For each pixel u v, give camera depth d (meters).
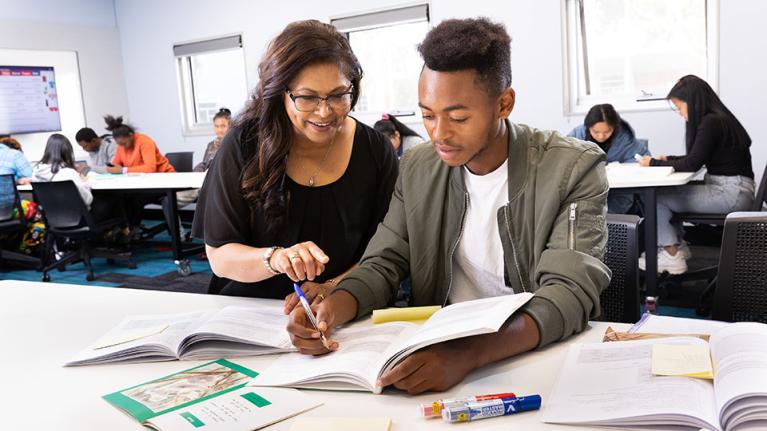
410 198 1.34
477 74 1.00
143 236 6.00
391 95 6.05
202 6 6.85
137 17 7.37
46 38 6.82
